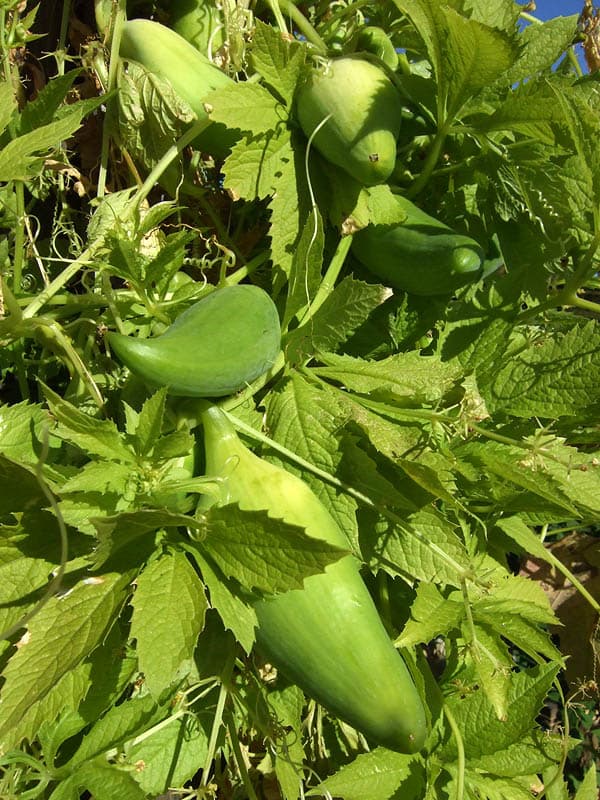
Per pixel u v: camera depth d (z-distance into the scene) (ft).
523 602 1.02
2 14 1.04
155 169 1.04
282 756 1.01
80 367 0.93
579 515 0.99
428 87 1.14
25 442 0.90
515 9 1.16
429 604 0.95
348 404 0.92
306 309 1.02
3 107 0.92
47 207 1.20
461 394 0.94
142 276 0.98
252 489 0.83
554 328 1.22
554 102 1.03
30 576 0.81
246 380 0.87
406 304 1.17
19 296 1.01
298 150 1.05
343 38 1.32
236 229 1.21
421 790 0.99
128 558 0.80
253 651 1.02
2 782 0.89
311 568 0.74
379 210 1.07
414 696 0.82
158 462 0.81
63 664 0.72
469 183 1.24
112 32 1.09
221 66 1.15
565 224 1.13
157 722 0.98
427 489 0.88
